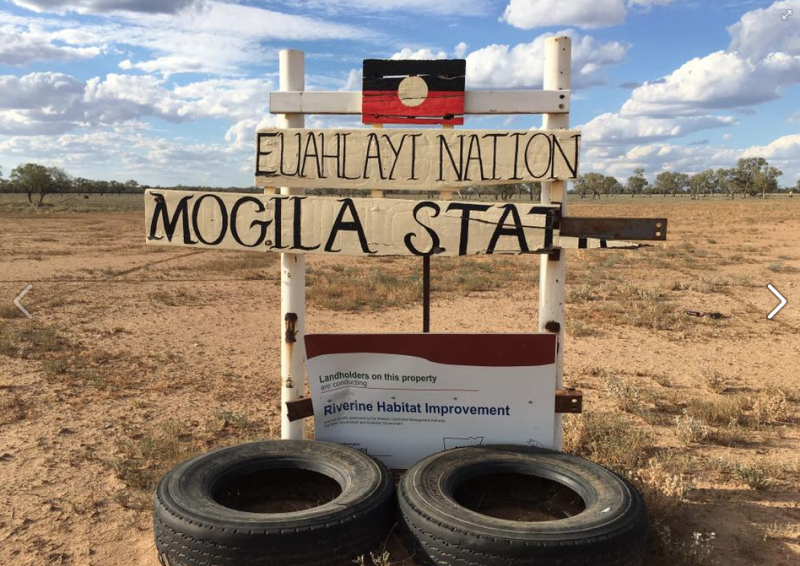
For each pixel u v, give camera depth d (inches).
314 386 170.4
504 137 161.9
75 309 498.3
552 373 166.2
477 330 426.9
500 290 616.7
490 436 169.6
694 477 196.4
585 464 155.7
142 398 272.1
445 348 167.2
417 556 132.8
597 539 123.6
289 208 166.2
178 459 203.6
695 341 392.2
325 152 165.9
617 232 158.4
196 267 816.3
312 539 127.9
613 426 227.9
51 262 865.5
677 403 270.4
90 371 314.3
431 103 163.8
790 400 275.1
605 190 7406.5
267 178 167.9
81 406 259.8
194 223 169.3
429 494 140.0
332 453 161.2
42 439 223.3
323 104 165.6
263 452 161.0
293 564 127.3
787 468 200.1
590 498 143.2
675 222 1966.0
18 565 147.1
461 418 169.6
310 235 166.7
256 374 315.9
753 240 1244.5
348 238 165.8
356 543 133.6
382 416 171.3
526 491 160.7
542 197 170.1
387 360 169.0
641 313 466.0
